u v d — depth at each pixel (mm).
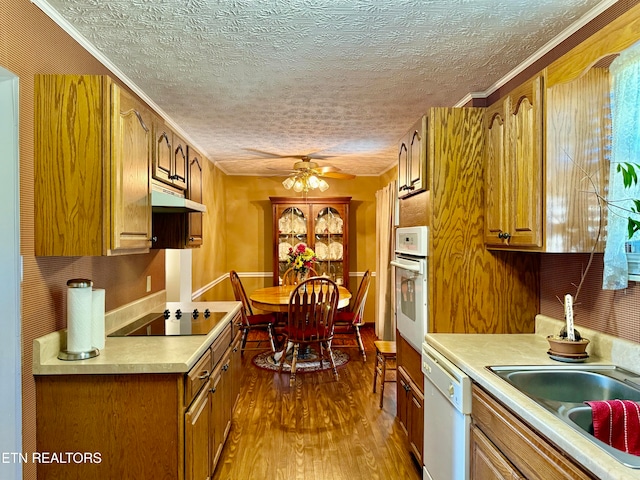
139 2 1617
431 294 2113
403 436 2678
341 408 3125
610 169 1476
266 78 2428
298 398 3328
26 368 1542
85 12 1693
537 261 2154
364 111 3076
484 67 2271
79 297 1665
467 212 2117
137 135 1824
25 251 1538
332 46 2018
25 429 1537
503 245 1903
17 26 1487
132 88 2533
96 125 1592
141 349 1804
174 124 3414
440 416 1835
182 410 1641
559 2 1638
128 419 1620
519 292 2143
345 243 5656
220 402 2281
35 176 1586
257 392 3465
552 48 1988
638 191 1373
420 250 2154
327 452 2475
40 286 1631
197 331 2143
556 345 1679
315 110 3047
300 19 1758
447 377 1719
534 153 1631
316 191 5996
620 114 1418
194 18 1745
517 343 1934
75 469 1606
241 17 1736
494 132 1985
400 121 3342
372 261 6023
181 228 2633
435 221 2109
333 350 4777
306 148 4309
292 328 3715
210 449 2021
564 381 1533
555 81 1543
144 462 1622
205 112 3088
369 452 2477
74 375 1604
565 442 995
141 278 2713
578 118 1571
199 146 4195
